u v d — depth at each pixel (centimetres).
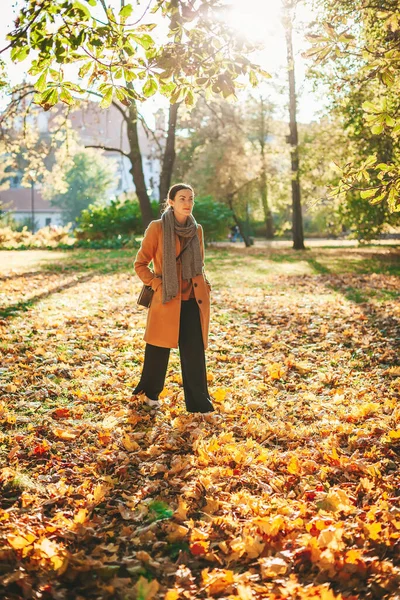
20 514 353
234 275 1734
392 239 4831
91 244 3109
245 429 510
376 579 292
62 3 382
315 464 433
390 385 640
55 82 416
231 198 4012
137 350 775
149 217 2639
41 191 6569
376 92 1134
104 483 403
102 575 300
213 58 425
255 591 286
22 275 1600
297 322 991
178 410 548
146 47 411
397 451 462
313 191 3250
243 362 746
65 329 879
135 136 2569
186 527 349
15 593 279
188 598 285
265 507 366
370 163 512
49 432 489
